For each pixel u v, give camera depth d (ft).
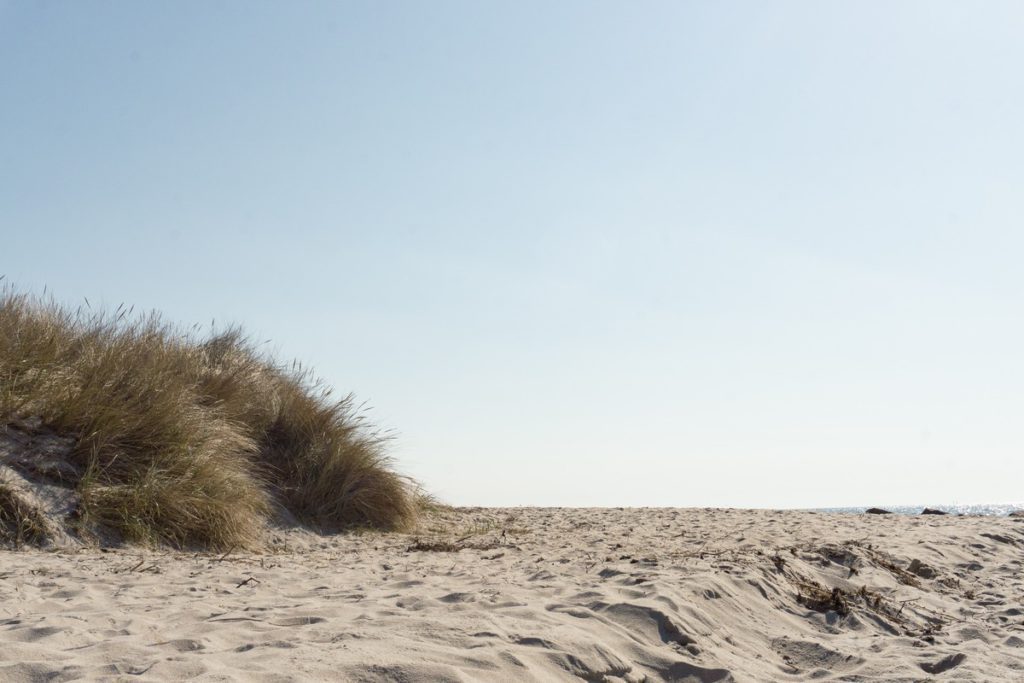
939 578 26.07
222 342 37.45
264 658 10.98
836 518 40.75
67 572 18.10
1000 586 26.43
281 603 15.64
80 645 11.74
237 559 22.52
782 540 28.86
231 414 31.50
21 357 26.53
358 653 11.29
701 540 28.86
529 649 12.53
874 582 23.70
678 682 13.23
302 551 26.05
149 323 33.24
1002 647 17.33
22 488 22.67
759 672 14.39
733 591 19.10
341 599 16.16
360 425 34.53
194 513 24.72
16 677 9.80
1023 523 40.98
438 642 12.48
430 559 23.76
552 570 21.07
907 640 17.52
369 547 27.30
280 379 36.47
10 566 18.39
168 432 26.55
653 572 20.06
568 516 39.45
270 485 30.48
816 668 15.61
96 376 26.94
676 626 15.35
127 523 23.26
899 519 41.70
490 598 16.35
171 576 18.71
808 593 20.86
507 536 30.91
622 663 13.10
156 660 10.79
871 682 14.14
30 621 12.99
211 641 11.97
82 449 25.09
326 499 31.14
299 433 33.35
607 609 15.97
